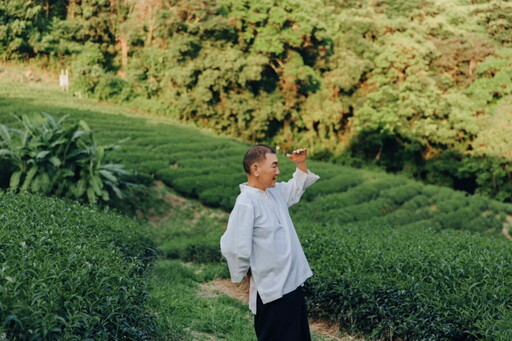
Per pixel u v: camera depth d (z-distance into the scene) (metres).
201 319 5.98
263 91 34.81
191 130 29.44
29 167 14.95
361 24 36.47
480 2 39.41
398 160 35.72
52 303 3.09
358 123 34.72
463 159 33.12
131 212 17.33
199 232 17.09
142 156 21.48
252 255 3.47
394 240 8.75
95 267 4.03
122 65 35.62
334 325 6.49
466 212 22.66
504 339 4.29
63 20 34.66
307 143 35.47
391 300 5.68
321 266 6.91
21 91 28.27
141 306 4.42
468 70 36.00
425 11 38.59
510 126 30.86
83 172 15.06
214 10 33.56
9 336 2.85
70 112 25.44
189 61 33.19
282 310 3.43
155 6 35.31
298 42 34.50
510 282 5.57
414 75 34.12
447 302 5.19
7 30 32.25
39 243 4.18
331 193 23.16
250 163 3.57
